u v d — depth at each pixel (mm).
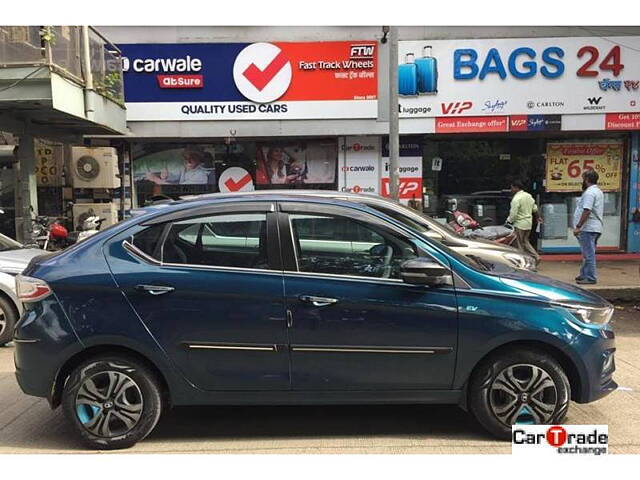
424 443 3887
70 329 3693
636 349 6277
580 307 3818
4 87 8148
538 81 11500
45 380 3732
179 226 3863
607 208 12531
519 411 3783
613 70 11438
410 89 11547
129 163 12406
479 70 11492
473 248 5941
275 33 11539
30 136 9789
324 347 3713
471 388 3822
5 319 6578
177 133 11750
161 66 11562
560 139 12430
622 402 4609
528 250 10484
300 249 3814
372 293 3719
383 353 3723
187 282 3723
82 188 12266
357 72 11531
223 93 11664
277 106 11648
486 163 12531
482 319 3717
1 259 6730
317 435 4051
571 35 11398
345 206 3912
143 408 3773
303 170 12445
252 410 4543
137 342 3693
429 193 12547
